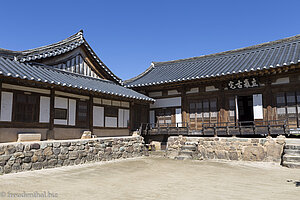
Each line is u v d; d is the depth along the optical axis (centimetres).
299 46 1530
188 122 1672
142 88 1830
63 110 1198
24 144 909
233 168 1066
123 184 737
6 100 962
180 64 2147
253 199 571
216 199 572
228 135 1468
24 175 826
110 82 1689
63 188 665
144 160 1333
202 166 1117
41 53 1222
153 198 581
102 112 1436
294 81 1353
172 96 1772
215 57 1995
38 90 1087
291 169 1007
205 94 1623
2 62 1033
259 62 1458
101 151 1267
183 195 609
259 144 1235
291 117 1345
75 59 1448
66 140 1113
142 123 1733
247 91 1484
